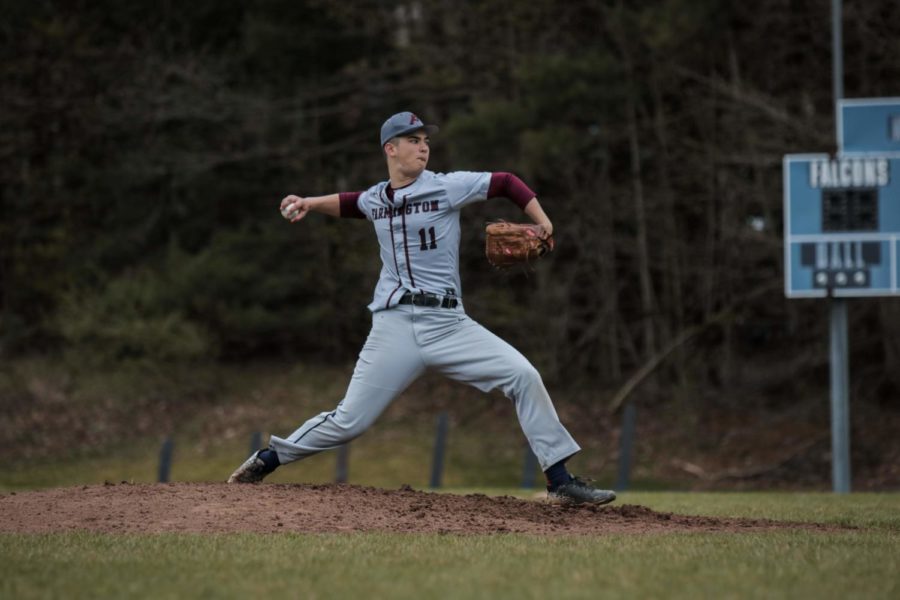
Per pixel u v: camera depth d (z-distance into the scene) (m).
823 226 57.88
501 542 20.72
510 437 94.06
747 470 82.88
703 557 19.02
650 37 86.94
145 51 113.62
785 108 88.69
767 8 89.88
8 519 23.14
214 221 120.38
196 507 23.95
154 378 105.38
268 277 111.31
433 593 15.50
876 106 57.44
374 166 107.62
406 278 25.19
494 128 89.62
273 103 108.12
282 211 26.06
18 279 115.69
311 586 16.11
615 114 93.94
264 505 24.27
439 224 24.92
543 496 27.73
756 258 94.62
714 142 93.88
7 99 110.50
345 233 103.94
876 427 88.12
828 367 97.94
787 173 58.22
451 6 100.69
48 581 16.61
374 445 93.44
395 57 106.62
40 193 117.31
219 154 111.25
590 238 98.31
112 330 104.81
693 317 100.06
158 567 17.77
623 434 66.31
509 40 100.88
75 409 100.12
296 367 113.25
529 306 103.44
